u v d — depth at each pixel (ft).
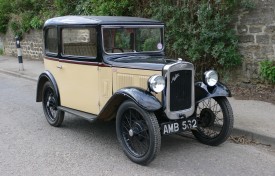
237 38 29.01
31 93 35.83
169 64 17.85
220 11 29.14
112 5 38.01
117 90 18.24
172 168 17.30
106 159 18.62
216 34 28.71
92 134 22.68
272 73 27.30
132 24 20.94
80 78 21.50
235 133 21.49
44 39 24.45
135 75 18.63
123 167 17.58
